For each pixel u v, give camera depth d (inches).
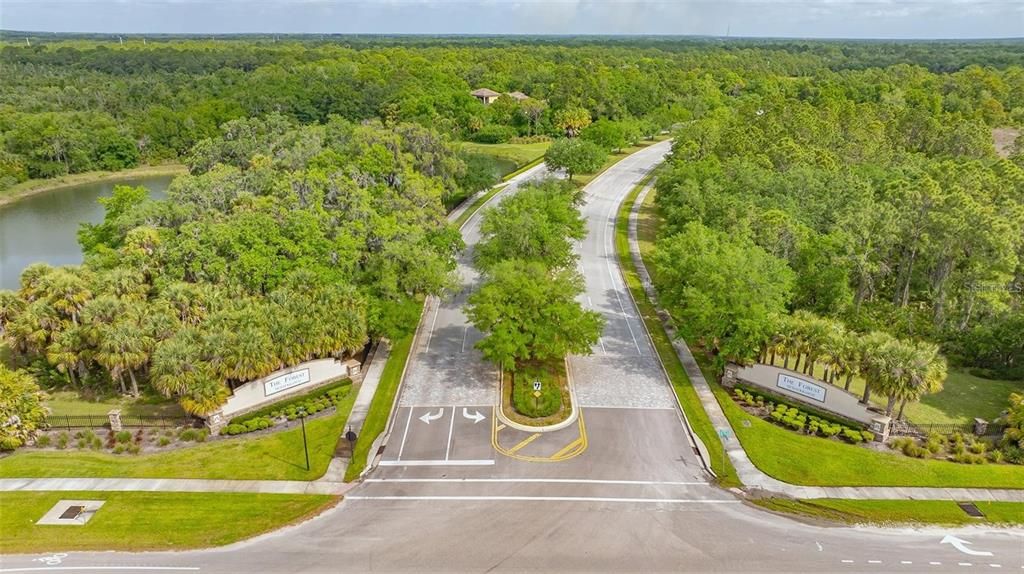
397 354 1948.8
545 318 1737.2
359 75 6510.8
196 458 1465.3
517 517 1291.8
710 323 1763.0
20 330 1727.4
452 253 2482.8
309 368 1739.7
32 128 4532.5
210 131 5088.6
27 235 3393.2
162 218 2310.5
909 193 2214.6
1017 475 1433.3
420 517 1289.4
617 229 3171.8
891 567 1175.0
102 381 1828.2
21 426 1507.1
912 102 4862.2
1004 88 5428.2
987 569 1171.3
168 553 1186.0
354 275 1980.8
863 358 1569.9
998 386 1857.8
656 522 1283.2
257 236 1979.6
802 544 1229.1
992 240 2014.0
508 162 4709.6
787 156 3070.9
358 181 2620.6
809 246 2191.2
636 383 1811.0
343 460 1469.0
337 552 1192.8
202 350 1568.7
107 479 1389.0
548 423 1608.0
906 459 1482.5
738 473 1437.0
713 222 2477.9
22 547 1189.7
